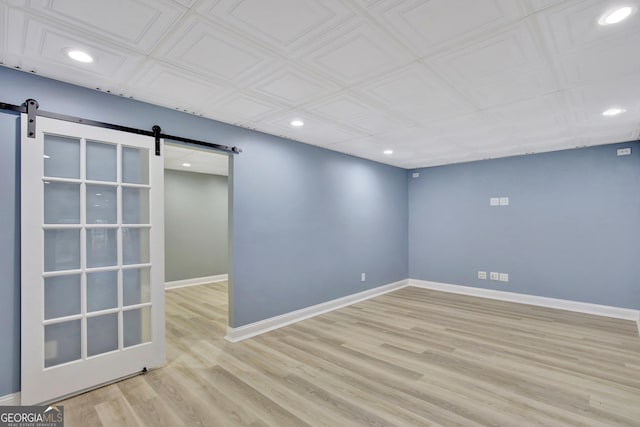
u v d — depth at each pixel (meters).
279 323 3.87
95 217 2.52
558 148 4.56
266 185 3.77
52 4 1.53
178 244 6.52
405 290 5.86
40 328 2.21
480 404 2.22
